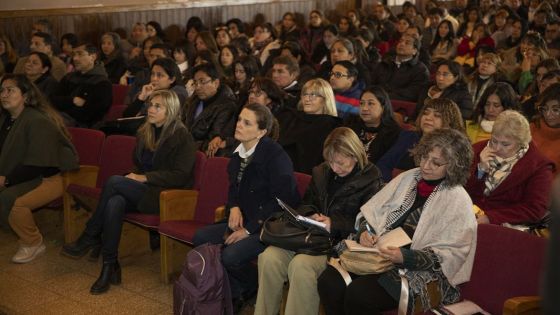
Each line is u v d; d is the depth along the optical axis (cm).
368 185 273
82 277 357
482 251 238
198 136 438
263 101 404
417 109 492
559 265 56
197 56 597
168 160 359
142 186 349
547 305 57
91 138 422
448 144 239
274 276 271
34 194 377
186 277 274
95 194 374
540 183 278
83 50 536
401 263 231
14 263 376
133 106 496
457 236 234
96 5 866
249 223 296
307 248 267
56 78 614
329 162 276
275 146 307
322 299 256
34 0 799
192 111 455
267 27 852
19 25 788
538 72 476
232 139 425
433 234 239
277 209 295
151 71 514
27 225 375
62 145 385
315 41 919
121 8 895
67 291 339
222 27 832
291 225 272
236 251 283
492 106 368
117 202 340
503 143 285
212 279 272
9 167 380
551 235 58
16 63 683
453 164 239
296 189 302
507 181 285
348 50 555
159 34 855
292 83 462
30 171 375
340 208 275
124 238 377
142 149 371
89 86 535
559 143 335
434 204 242
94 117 537
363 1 1292
